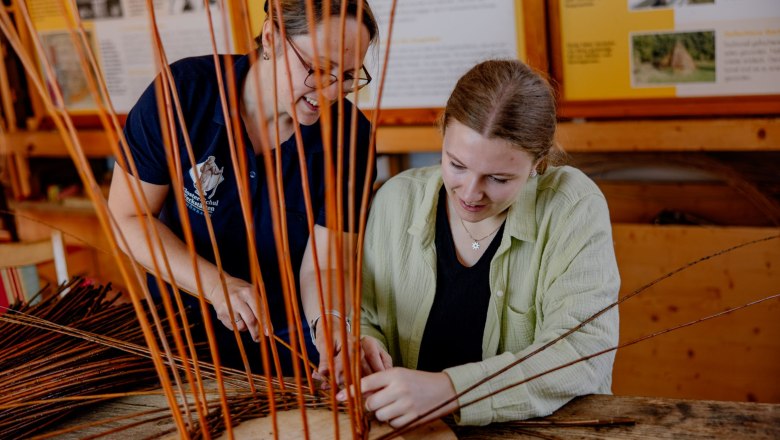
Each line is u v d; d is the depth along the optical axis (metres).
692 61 2.20
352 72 1.13
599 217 1.26
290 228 1.50
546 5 2.28
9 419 1.12
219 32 2.66
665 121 2.28
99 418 1.20
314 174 1.45
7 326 1.31
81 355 1.23
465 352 1.34
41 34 2.96
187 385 1.25
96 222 3.13
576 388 1.14
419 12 2.42
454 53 2.43
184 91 1.35
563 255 1.25
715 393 2.41
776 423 1.06
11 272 1.95
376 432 1.08
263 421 1.12
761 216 2.38
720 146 2.24
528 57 2.34
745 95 2.18
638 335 2.46
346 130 1.42
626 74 2.28
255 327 1.27
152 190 1.41
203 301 0.89
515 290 1.30
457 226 1.32
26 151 3.14
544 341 1.18
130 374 1.27
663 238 2.35
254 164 1.42
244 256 1.53
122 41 2.85
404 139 2.57
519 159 1.09
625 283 2.44
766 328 2.28
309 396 1.17
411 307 1.36
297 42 1.10
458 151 1.09
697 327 2.37
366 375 1.20
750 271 2.26
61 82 3.01
